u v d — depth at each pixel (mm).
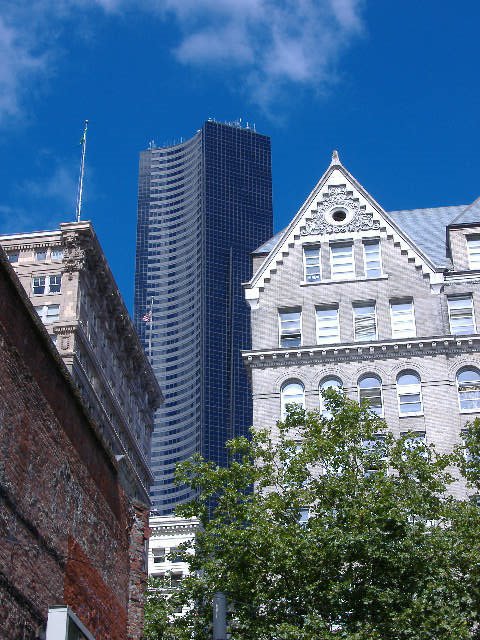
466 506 44031
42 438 23000
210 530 43219
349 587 38719
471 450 47094
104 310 97000
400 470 43906
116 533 28609
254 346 68312
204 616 41781
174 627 42344
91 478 26547
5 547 20500
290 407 48406
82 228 91562
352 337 68000
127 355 104312
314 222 72062
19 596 21047
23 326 22109
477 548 40344
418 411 64625
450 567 40750
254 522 42438
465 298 68938
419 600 37906
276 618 39938
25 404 22078
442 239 75812
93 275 94250
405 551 39688
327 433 46719
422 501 42375
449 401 64500
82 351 88812
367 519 40125
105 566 27219
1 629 20031
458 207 80625
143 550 30656
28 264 92250
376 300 68938
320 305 69250
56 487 23766
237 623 41062
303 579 40312
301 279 70375
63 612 21953
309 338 68125
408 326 68062
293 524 42062
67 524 24359
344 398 48062
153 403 114438
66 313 88625
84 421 26047
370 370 66062
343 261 70688
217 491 48031
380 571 39875
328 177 73375
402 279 69438
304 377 66375
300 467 44312
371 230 71250
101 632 26312
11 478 21047
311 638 37312
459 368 65750
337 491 42344
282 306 69500
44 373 23297
